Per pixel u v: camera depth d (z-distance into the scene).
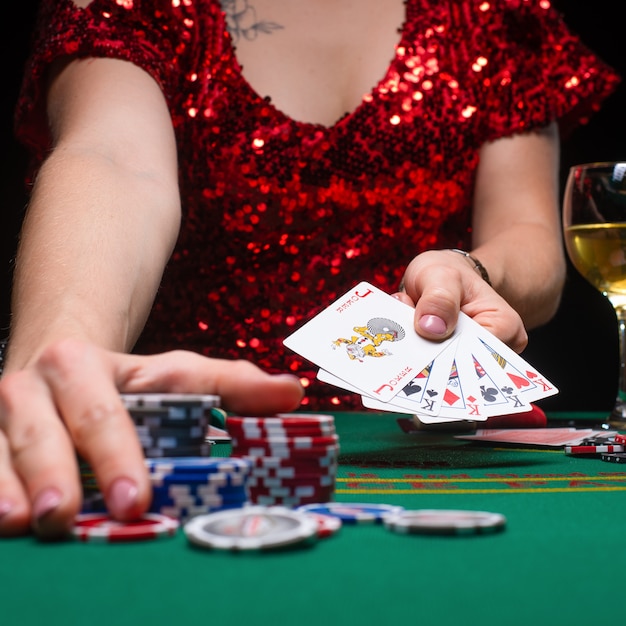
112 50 2.00
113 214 1.47
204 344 2.65
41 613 0.54
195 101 2.49
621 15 4.07
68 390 0.87
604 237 1.86
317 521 0.79
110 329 1.23
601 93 2.67
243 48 2.55
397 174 2.61
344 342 1.47
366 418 2.22
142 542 0.75
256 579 0.62
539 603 0.57
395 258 2.68
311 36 2.61
